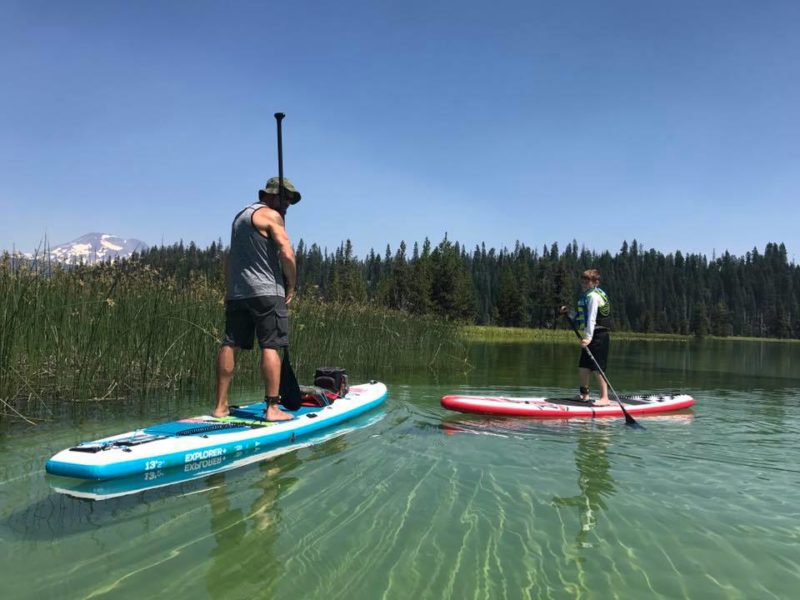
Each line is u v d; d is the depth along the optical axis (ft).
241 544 8.59
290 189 16.75
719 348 119.65
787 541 9.36
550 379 34.83
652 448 16.24
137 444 12.40
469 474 12.88
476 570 7.97
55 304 21.72
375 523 9.64
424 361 46.42
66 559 7.91
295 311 35.63
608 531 9.61
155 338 24.70
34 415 17.76
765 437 18.02
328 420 17.87
